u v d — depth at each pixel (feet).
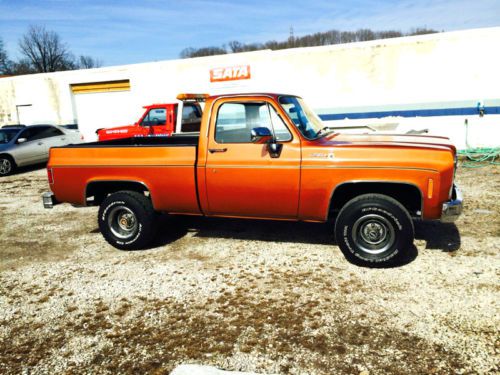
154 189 16.72
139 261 16.49
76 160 17.75
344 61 42.60
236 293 13.28
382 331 10.76
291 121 15.03
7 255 18.19
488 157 36.06
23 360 10.39
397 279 13.65
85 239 19.81
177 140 21.21
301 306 12.24
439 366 9.31
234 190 15.71
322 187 14.60
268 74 45.55
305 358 9.84
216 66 47.52
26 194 31.53
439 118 40.63
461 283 13.12
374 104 42.45
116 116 55.31
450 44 38.96
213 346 10.50
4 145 41.16
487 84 38.68
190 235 19.33
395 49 40.78
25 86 58.18
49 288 14.47
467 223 18.94
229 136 15.83
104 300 13.32
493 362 9.34
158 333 11.23
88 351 10.61
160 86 50.78
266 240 18.16
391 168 13.79
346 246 14.60
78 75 55.21
